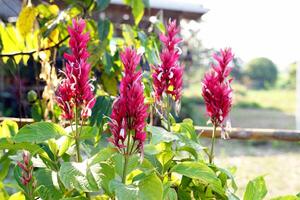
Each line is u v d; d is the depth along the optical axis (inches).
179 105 38.0
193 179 38.4
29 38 53.3
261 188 38.9
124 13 93.1
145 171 35.4
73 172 33.9
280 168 151.7
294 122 296.8
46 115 51.3
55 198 36.8
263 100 414.6
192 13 125.0
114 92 55.7
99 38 52.8
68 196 36.7
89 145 41.2
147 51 46.3
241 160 164.9
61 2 61.1
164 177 37.4
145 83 44.8
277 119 315.9
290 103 405.1
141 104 32.0
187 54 115.4
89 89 35.0
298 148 201.3
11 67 53.9
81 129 35.9
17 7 64.6
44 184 37.1
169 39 37.3
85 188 33.5
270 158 172.2
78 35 34.5
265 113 353.4
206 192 38.2
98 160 33.9
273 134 58.4
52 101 48.9
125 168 33.7
